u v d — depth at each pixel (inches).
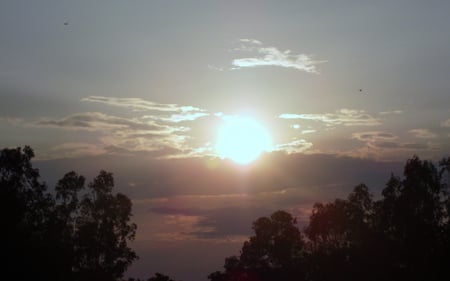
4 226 2679.6
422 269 3080.7
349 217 3582.7
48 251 2773.1
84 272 3408.0
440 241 3100.4
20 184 3063.5
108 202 3609.7
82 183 3550.7
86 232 3467.0
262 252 4682.6
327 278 3545.8
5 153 3031.5
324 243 3848.4
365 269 3316.9
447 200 3186.5
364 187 3582.7
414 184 3184.1
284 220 4699.8
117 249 3592.5
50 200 3213.6
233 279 4665.4
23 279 2588.6
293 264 4495.6
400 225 3193.9
